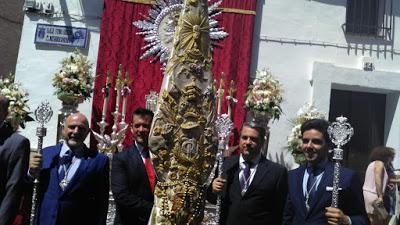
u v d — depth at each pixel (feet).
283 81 36.24
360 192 15.65
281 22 36.70
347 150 37.22
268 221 17.11
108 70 33.78
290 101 36.04
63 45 35.83
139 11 35.68
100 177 16.83
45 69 35.70
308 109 33.14
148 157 18.34
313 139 15.80
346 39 36.88
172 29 34.94
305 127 16.07
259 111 31.58
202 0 18.11
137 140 18.40
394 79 36.42
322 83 35.91
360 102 37.83
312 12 36.94
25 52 35.76
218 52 35.60
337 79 36.01
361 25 37.19
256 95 31.83
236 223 16.99
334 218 14.42
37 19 35.99
